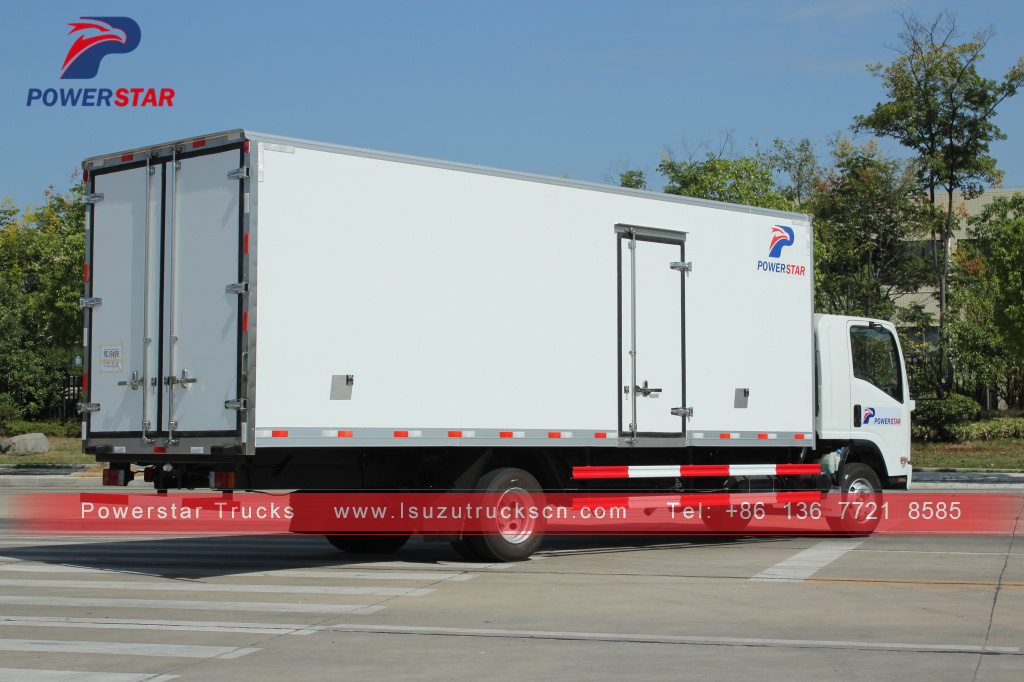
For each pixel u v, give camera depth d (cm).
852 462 1541
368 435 1075
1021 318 2848
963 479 2745
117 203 1123
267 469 1070
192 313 1051
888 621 828
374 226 1095
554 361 1227
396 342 1102
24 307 4800
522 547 1198
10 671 652
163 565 1168
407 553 1296
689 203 1371
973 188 4241
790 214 1491
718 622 823
